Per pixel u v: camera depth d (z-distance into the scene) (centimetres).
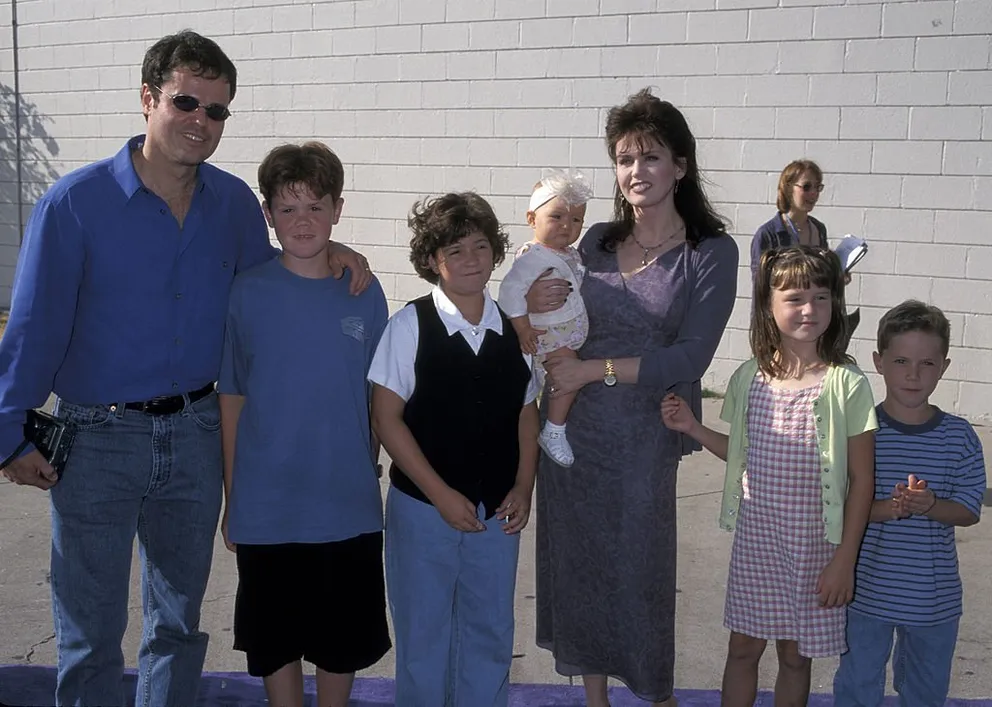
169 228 278
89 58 972
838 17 669
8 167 1043
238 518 287
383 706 333
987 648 385
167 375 281
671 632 310
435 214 282
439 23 789
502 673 295
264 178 281
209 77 269
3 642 391
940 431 295
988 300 659
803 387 284
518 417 298
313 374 283
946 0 642
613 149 296
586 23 738
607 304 301
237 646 294
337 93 838
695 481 575
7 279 1077
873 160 674
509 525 291
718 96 707
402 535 290
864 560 296
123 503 283
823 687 362
